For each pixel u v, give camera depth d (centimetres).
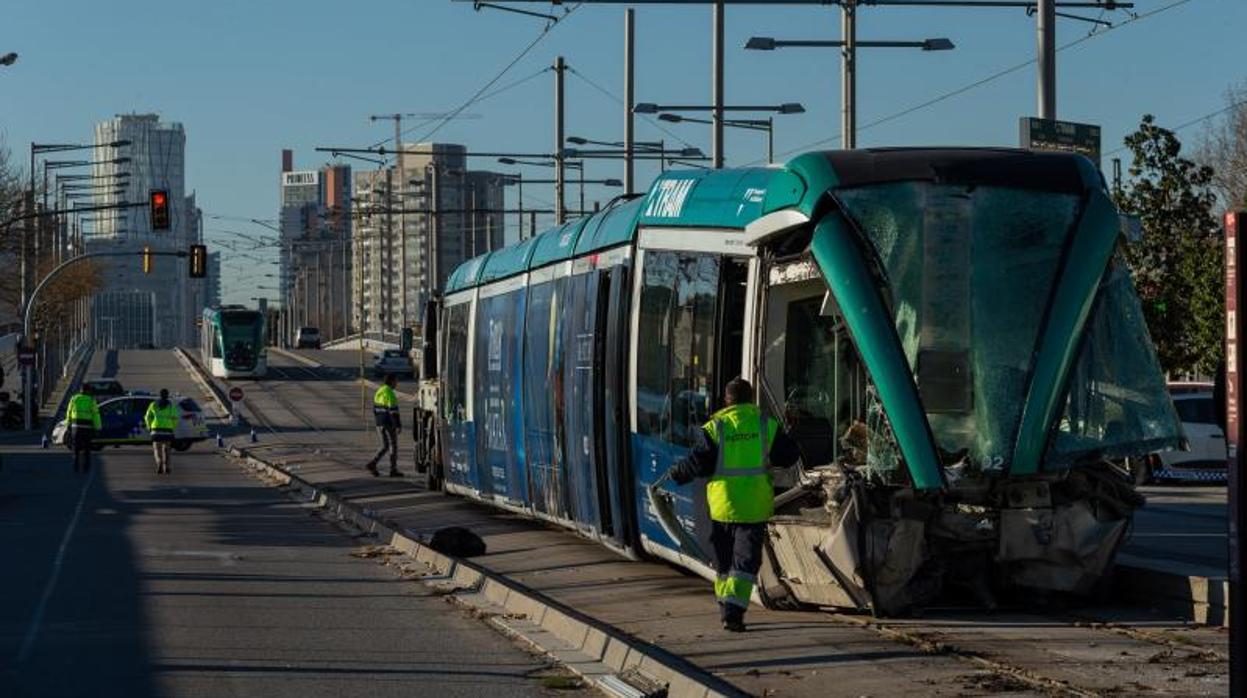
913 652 1321
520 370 2533
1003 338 1495
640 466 1891
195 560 2280
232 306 10694
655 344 1852
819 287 1605
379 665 1388
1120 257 1564
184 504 3469
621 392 1955
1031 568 1546
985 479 1495
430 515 2992
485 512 3022
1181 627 1462
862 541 1480
